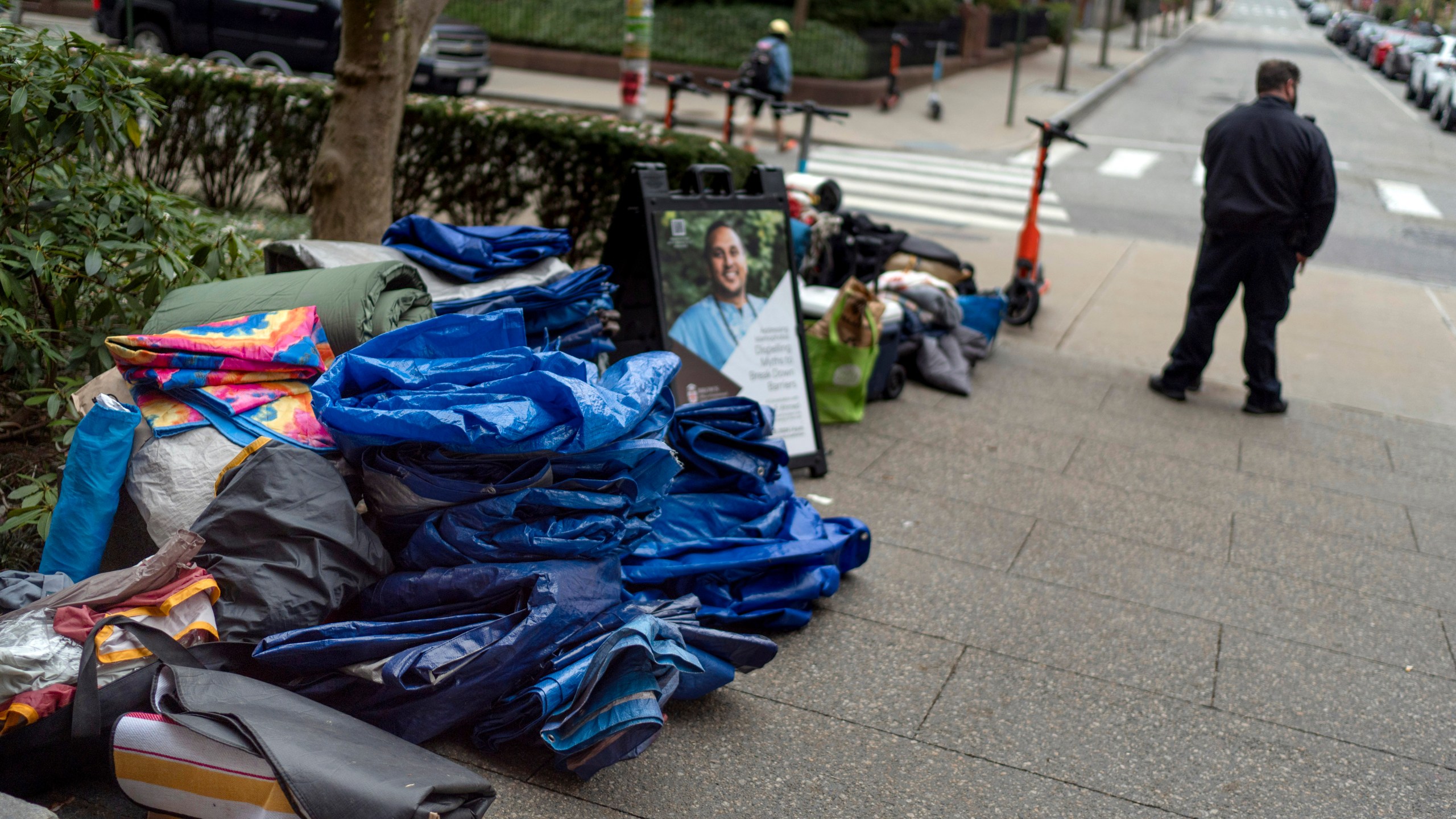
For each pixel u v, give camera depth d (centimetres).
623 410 303
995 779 314
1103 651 391
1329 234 1311
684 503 388
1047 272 1034
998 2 3250
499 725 292
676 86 875
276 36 1288
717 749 314
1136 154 1850
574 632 296
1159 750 335
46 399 385
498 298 411
